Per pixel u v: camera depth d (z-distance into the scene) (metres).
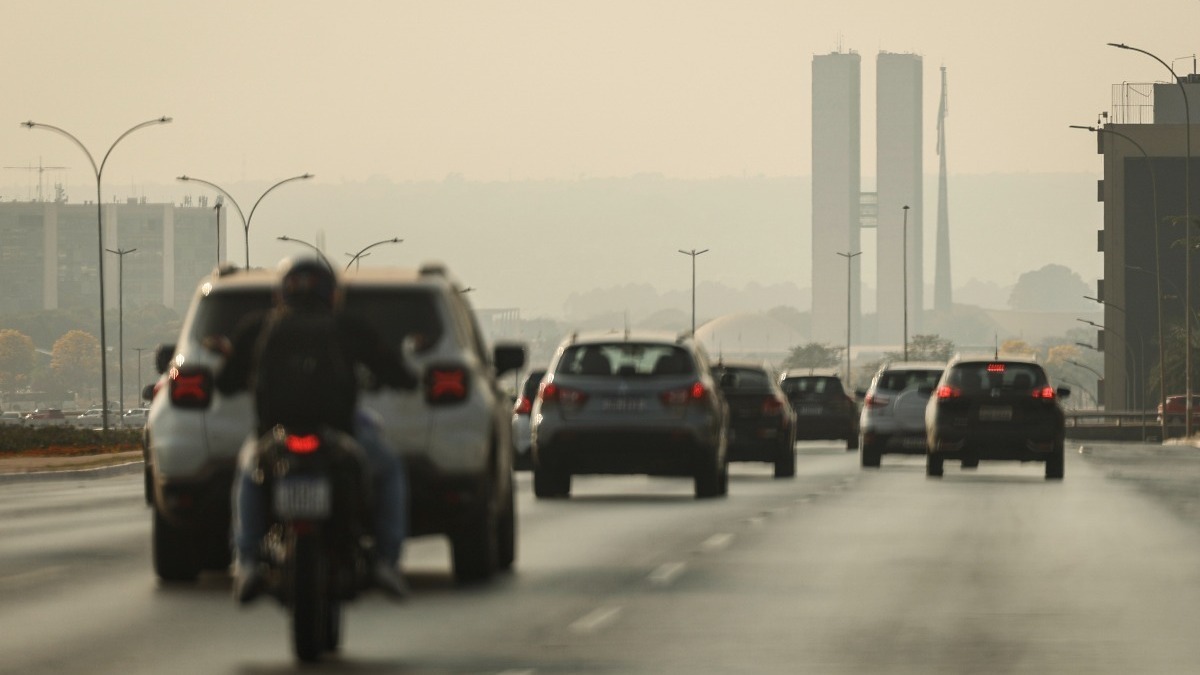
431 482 42.38
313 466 32.31
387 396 42.38
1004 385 101.06
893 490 91.06
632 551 56.78
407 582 47.28
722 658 35.06
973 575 50.06
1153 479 104.31
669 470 78.38
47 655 35.44
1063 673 33.38
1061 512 75.00
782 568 51.69
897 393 117.56
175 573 47.38
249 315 43.94
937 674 33.22
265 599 44.03
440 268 45.09
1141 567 52.34
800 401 150.38
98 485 114.12
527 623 39.88
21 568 52.19
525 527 66.19
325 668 33.75
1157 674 33.28
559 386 77.75
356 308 42.97
